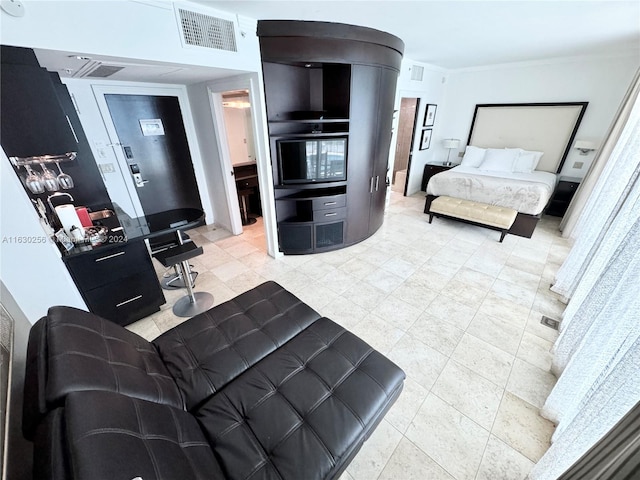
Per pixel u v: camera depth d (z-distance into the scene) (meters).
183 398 1.25
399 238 3.84
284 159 2.94
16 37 1.36
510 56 4.16
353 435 1.09
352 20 2.47
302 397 1.21
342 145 2.99
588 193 3.54
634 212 1.61
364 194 3.44
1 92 1.41
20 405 1.12
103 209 2.57
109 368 1.07
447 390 1.71
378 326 2.23
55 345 1.00
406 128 6.23
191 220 2.42
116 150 3.21
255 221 4.51
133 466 0.69
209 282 2.88
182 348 1.48
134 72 2.37
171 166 3.71
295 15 2.30
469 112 5.42
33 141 1.54
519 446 1.42
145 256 2.21
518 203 3.73
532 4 2.18
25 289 1.65
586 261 2.27
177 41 1.92
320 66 2.90
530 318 2.31
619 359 1.11
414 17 2.43
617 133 3.23
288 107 3.01
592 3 2.16
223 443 1.06
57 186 2.05
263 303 1.81
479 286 2.76
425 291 2.68
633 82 3.20
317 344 1.50
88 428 0.71
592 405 1.09
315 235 3.32
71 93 2.77
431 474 1.31
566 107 4.42
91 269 1.95
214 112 3.22
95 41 1.58
